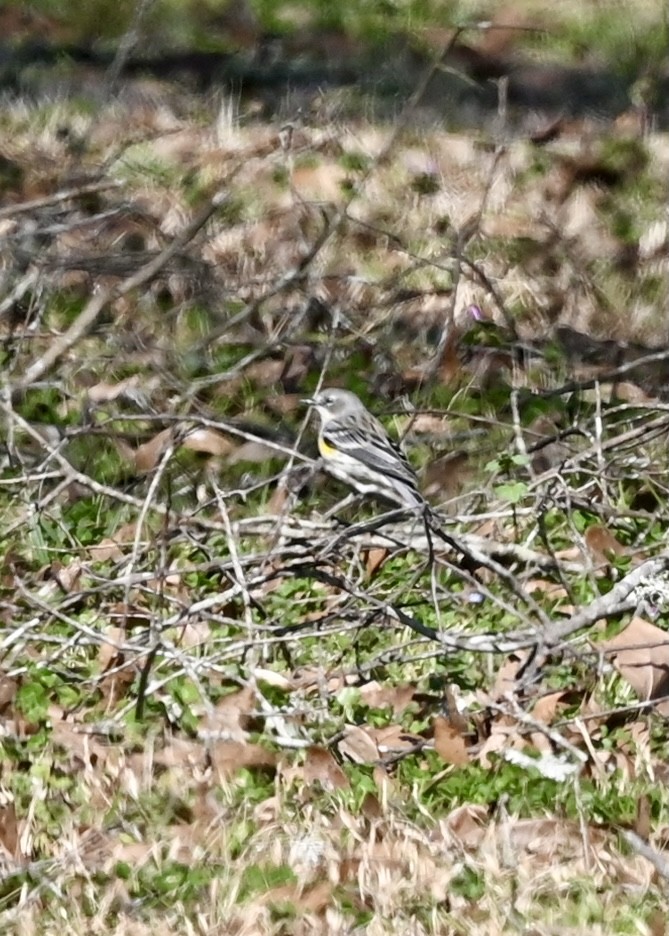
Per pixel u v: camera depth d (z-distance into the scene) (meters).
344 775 10.81
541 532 12.65
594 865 10.05
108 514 13.93
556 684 11.83
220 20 25.48
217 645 12.34
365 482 13.19
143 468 14.19
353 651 12.23
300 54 24.72
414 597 12.85
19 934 9.62
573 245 19.30
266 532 12.44
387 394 15.88
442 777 10.94
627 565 12.93
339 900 9.78
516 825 10.40
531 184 20.94
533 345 16.59
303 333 16.44
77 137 21.27
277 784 10.78
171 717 11.51
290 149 20.33
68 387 15.30
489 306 17.67
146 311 16.34
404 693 11.72
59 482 14.09
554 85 23.86
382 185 20.38
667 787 10.88
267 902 9.76
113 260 15.91
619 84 23.94
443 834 10.32
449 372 15.78
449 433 15.07
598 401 13.24
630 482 14.11
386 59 24.53
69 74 23.81
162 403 15.24
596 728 11.40
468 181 20.77
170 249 14.85
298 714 11.30
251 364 15.82
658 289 18.58
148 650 11.23
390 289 17.14
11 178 19.84
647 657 11.59
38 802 10.68
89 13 25.39
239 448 14.48
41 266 15.58
